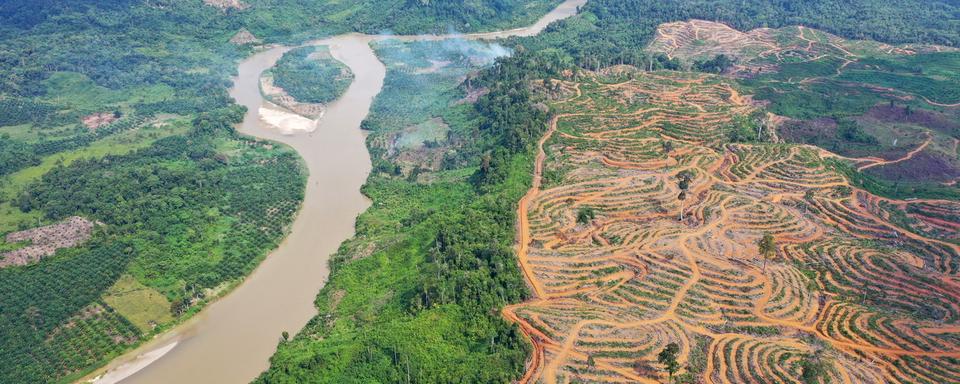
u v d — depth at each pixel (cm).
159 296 19862
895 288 17112
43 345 18012
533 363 15038
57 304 19112
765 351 15000
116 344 18212
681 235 19338
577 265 18238
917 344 15112
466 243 19338
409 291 18388
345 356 16312
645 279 17562
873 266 17825
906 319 15950
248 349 18088
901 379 14188
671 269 17825
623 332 15688
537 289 17475
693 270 17800
